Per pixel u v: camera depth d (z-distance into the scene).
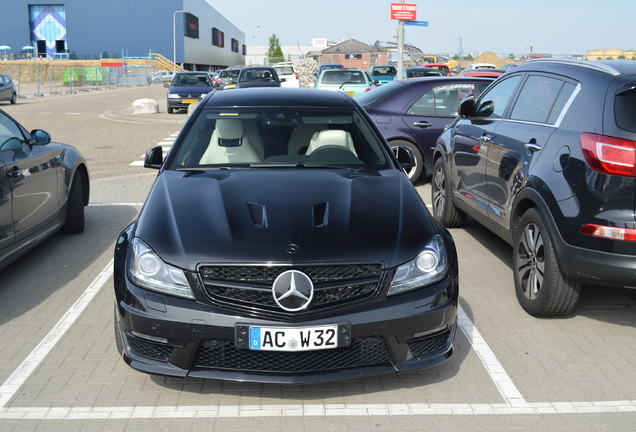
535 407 3.28
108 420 3.13
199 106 4.83
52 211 5.78
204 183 3.88
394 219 3.49
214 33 103.38
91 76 48.72
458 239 6.43
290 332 3.06
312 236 3.27
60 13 82.88
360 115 4.79
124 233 3.59
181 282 3.14
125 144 14.23
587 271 3.81
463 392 3.42
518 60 36.91
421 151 8.97
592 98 3.96
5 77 27.80
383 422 3.13
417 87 8.98
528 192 4.32
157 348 3.23
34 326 4.28
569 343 4.03
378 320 3.13
